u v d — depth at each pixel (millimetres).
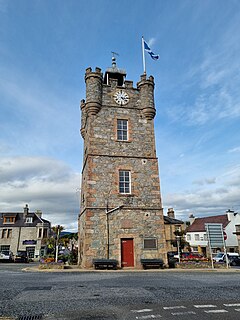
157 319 5719
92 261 17047
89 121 20438
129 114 21344
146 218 18703
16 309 6457
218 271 16656
